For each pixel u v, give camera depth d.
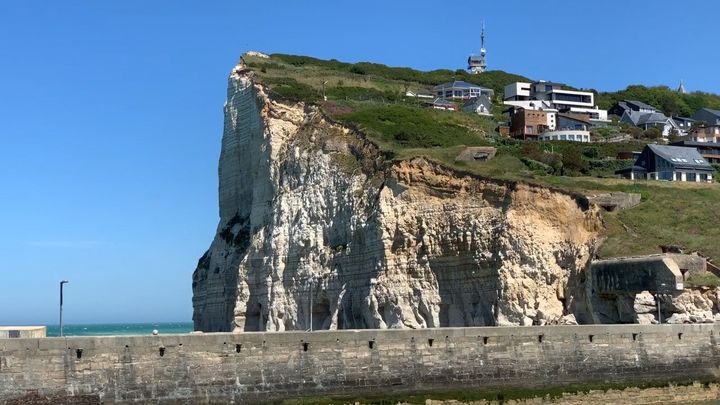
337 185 86.88
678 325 57.06
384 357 48.34
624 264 67.31
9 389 40.81
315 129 94.19
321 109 96.94
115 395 42.53
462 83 156.38
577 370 53.38
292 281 88.38
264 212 97.44
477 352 50.78
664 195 92.81
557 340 53.16
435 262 74.50
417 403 48.22
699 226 81.69
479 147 89.12
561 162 110.75
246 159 107.19
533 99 162.38
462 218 73.25
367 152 86.12
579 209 72.00
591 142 129.38
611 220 79.00
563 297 70.12
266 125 99.88
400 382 48.47
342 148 89.62
